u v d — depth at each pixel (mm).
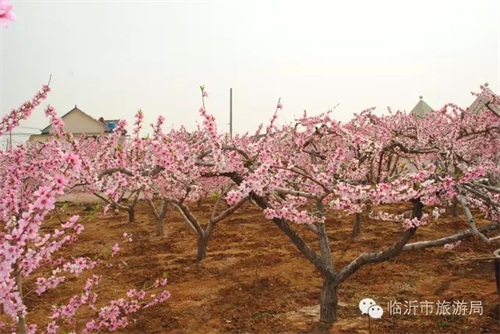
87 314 5852
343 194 4336
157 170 4926
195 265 8156
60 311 4238
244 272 7523
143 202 19078
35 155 5820
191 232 11609
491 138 10531
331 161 5270
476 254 8133
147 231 11938
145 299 6359
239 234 10977
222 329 5230
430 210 13023
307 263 7918
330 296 5211
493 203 4629
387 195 4254
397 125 10977
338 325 5121
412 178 4316
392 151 7531
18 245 2467
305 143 7523
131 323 5496
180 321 5516
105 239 10953
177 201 8125
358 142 6680
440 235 9734
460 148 9062
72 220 3248
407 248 4898
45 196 2408
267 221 12703
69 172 3613
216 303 6078
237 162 4809
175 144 4941
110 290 6879
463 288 6363
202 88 4590
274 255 8508
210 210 16031
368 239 9680
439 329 4953
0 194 3557
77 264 3842
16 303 3180
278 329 5121
